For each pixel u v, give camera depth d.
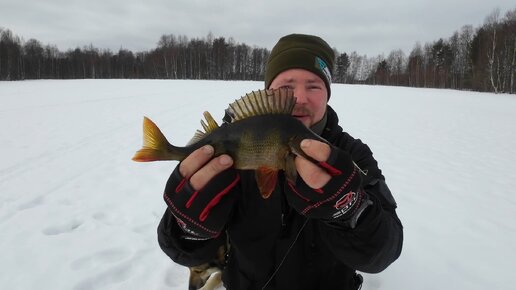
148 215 1.59
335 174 0.53
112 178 2.11
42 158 2.50
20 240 1.34
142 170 2.28
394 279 1.11
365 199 0.60
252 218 0.75
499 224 1.53
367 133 3.92
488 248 1.31
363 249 0.63
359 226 0.60
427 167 2.50
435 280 1.11
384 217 0.64
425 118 5.53
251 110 0.60
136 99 7.32
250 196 0.74
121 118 4.54
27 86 11.99
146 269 1.17
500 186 2.08
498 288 1.07
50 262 1.20
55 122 4.11
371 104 7.72
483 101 9.80
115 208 1.67
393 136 3.78
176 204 0.60
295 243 0.75
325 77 0.80
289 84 0.79
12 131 3.47
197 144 0.59
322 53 0.82
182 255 0.74
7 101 6.50
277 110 0.59
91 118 4.48
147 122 0.58
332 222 0.61
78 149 2.80
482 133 4.23
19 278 1.11
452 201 1.81
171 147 0.59
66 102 6.47
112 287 1.08
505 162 2.71
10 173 2.15
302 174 0.54
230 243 0.85
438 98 10.48
